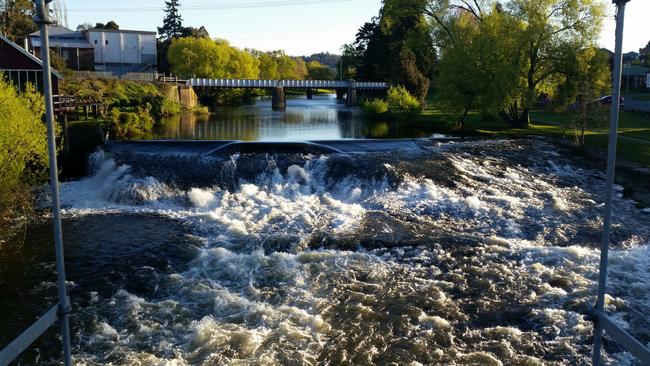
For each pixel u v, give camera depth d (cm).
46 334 1227
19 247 1748
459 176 2514
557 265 1614
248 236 1838
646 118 4766
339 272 1559
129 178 2358
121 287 1462
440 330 1255
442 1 4938
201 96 8206
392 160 2612
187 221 2012
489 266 1602
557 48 3934
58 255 454
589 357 1159
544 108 5872
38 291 1441
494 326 1277
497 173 2623
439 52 5300
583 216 2088
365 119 5469
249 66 9506
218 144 2772
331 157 2555
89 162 2656
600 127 3175
